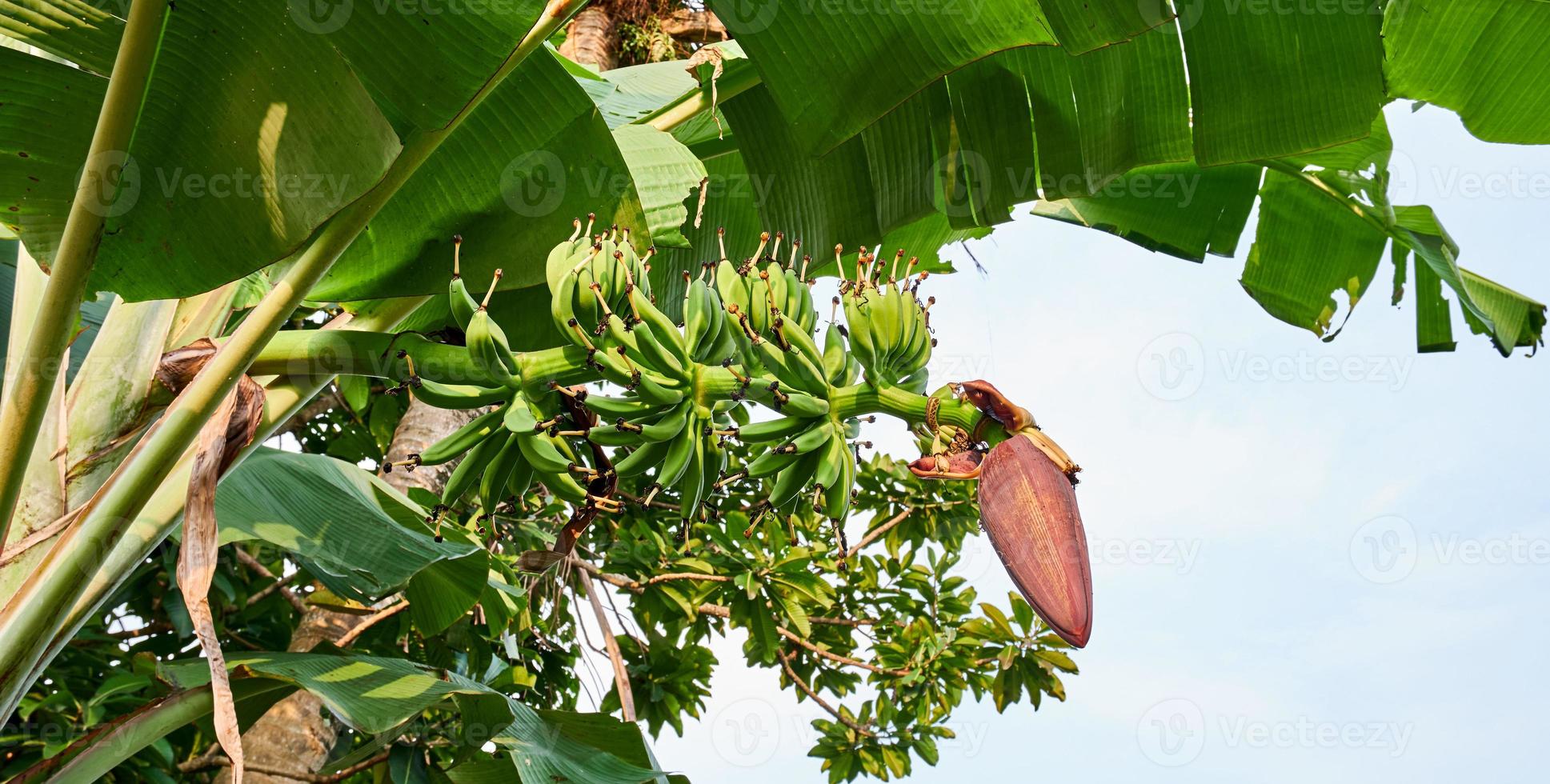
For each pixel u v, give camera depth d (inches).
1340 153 140.3
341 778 159.2
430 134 81.8
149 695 172.7
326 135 75.4
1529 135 117.6
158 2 68.1
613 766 119.1
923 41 91.7
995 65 118.3
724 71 113.1
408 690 107.4
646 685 219.9
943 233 155.9
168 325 98.6
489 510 83.0
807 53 91.4
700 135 130.2
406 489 184.2
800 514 227.3
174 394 93.9
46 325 73.8
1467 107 118.3
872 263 88.5
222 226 76.6
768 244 126.0
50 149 77.9
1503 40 112.0
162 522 88.4
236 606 198.7
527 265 100.1
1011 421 81.0
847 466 83.1
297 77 73.5
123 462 86.0
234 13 71.0
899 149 123.9
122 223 76.0
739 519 199.6
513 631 182.9
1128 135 121.3
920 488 229.1
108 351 94.7
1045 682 221.3
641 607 229.0
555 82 93.0
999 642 223.8
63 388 91.7
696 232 135.2
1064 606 71.9
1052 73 117.1
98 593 83.7
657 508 209.6
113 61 76.2
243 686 109.0
